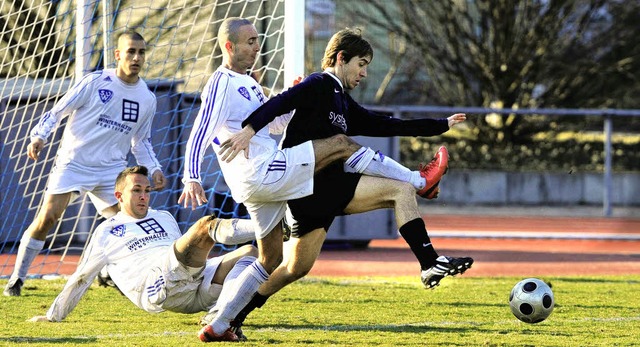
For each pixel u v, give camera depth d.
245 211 38.56
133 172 21.23
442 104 91.31
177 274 19.55
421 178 17.86
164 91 39.47
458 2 87.88
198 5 35.88
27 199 39.19
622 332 20.91
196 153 17.39
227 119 18.12
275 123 19.31
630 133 85.75
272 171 17.50
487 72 83.12
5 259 36.59
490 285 30.22
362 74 18.62
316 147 17.70
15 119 38.66
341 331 20.70
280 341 19.22
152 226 21.19
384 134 19.22
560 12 82.31
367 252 43.06
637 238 50.31
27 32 39.62
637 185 79.38
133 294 20.64
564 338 20.00
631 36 84.06
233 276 19.30
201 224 18.89
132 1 39.22
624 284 30.88
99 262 20.89
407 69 91.56
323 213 17.86
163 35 40.09
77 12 31.31
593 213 72.94
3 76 39.19
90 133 25.95
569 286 30.16
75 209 40.25
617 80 85.06
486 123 84.56
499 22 81.69
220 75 18.12
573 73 84.00
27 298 25.75
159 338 19.39
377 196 17.70
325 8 94.19
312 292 27.55
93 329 20.53
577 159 83.69
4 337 19.44
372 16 94.81
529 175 80.31
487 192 80.44
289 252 18.44
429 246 17.34
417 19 85.69
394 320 22.52
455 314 23.62
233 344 18.72
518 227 60.72
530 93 84.94
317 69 92.69
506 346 18.97
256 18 31.66
